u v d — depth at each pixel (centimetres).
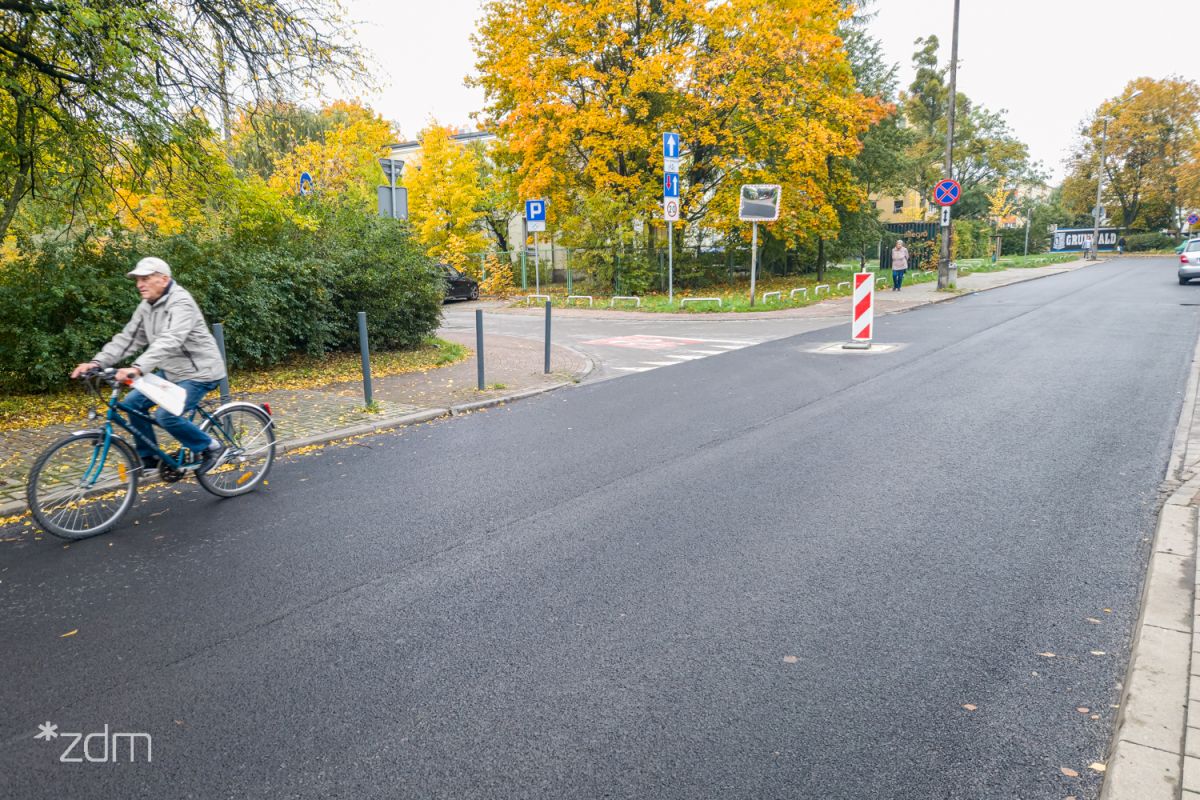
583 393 1010
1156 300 2028
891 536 477
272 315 1107
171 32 865
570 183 2630
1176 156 6353
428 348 1410
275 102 1051
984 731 281
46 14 794
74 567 457
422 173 3225
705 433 758
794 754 270
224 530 516
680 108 2506
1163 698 289
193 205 1088
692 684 317
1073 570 421
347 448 739
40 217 1002
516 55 2473
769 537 480
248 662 343
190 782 263
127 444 541
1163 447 659
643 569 436
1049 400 860
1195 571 403
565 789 254
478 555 463
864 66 3244
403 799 251
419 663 340
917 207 6656
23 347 875
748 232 2647
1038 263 4472
